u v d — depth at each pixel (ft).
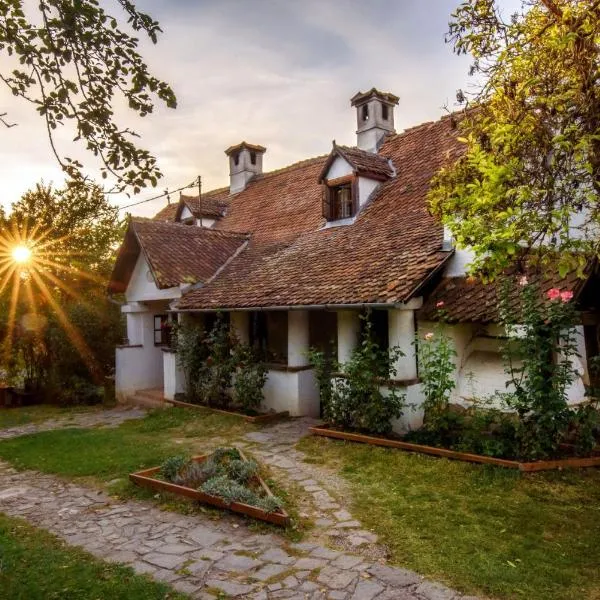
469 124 20.26
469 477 21.25
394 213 37.42
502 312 23.48
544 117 16.81
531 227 15.61
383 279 28.53
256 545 16.25
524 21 18.43
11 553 16.20
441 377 24.99
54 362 53.42
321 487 21.43
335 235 39.70
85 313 53.21
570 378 21.91
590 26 16.21
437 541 15.97
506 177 16.29
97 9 14.83
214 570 14.66
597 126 15.96
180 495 20.77
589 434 22.16
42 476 25.81
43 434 36.11
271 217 51.60
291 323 35.81
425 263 28.14
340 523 17.71
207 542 16.63
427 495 19.88
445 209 19.22
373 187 42.01
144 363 50.83
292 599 12.99
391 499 19.71
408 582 13.60
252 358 36.29
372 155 43.83
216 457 24.45
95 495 22.25
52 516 19.83
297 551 15.71
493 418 23.59
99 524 18.71
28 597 13.44
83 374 52.60
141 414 42.29
